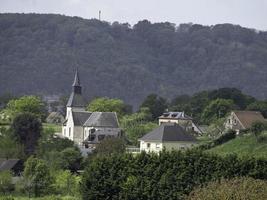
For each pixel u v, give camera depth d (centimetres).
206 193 14162
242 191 13588
